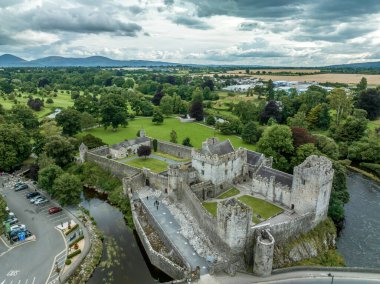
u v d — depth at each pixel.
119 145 142.25
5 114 173.38
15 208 99.38
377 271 70.56
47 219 93.38
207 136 178.00
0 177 123.50
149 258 79.75
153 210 96.56
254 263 69.88
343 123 181.50
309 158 91.06
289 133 129.12
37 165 121.44
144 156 140.25
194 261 73.31
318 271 71.25
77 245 80.38
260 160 113.62
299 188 88.81
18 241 82.69
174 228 86.88
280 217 88.31
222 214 72.25
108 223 97.12
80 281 71.31
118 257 81.38
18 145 132.38
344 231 96.25
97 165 129.12
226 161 104.94
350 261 83.50
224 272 69.88
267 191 99.25
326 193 87.88
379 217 103.88
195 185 98.94
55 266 73.62
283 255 77.75
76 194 99.25
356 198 117.50
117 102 198.12
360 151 154.50
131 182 108.81
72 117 168.00
